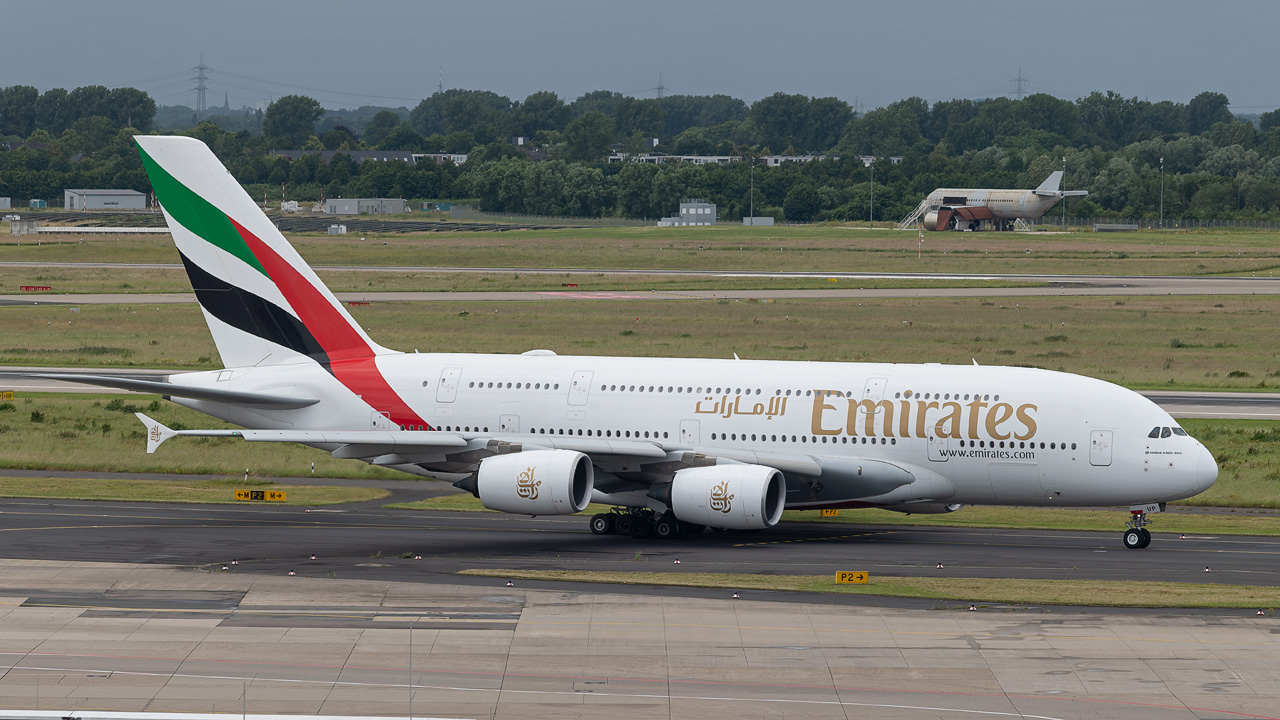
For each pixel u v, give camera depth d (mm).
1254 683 43562
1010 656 46438
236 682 42875
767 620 51125
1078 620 51344
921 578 58906
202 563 61344
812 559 63906
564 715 39969
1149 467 66062
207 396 70875
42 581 56969
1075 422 67625
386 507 79188
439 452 72188
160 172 77438
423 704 40844
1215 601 54250
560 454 67188
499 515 77312
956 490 69875
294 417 77812
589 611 52438
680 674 44188
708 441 72250
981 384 70125
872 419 70188
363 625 50125
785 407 71500
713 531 72625
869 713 40438
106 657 45562
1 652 46000
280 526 71812
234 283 78562
